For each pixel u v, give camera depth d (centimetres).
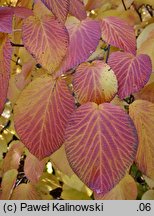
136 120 42
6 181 59
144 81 41
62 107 41
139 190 68
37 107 41
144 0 55
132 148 38
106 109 38
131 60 42
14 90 56
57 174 70
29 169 55
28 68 54
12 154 61
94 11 57
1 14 40
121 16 54
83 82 40
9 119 70
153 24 49
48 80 42
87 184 37
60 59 39
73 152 37
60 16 40
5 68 40
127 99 50
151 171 41
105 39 43
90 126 38
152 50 46
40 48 40
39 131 41
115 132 38
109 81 40
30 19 41
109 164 37
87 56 39
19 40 51
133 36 44
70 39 41
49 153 40
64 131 40
